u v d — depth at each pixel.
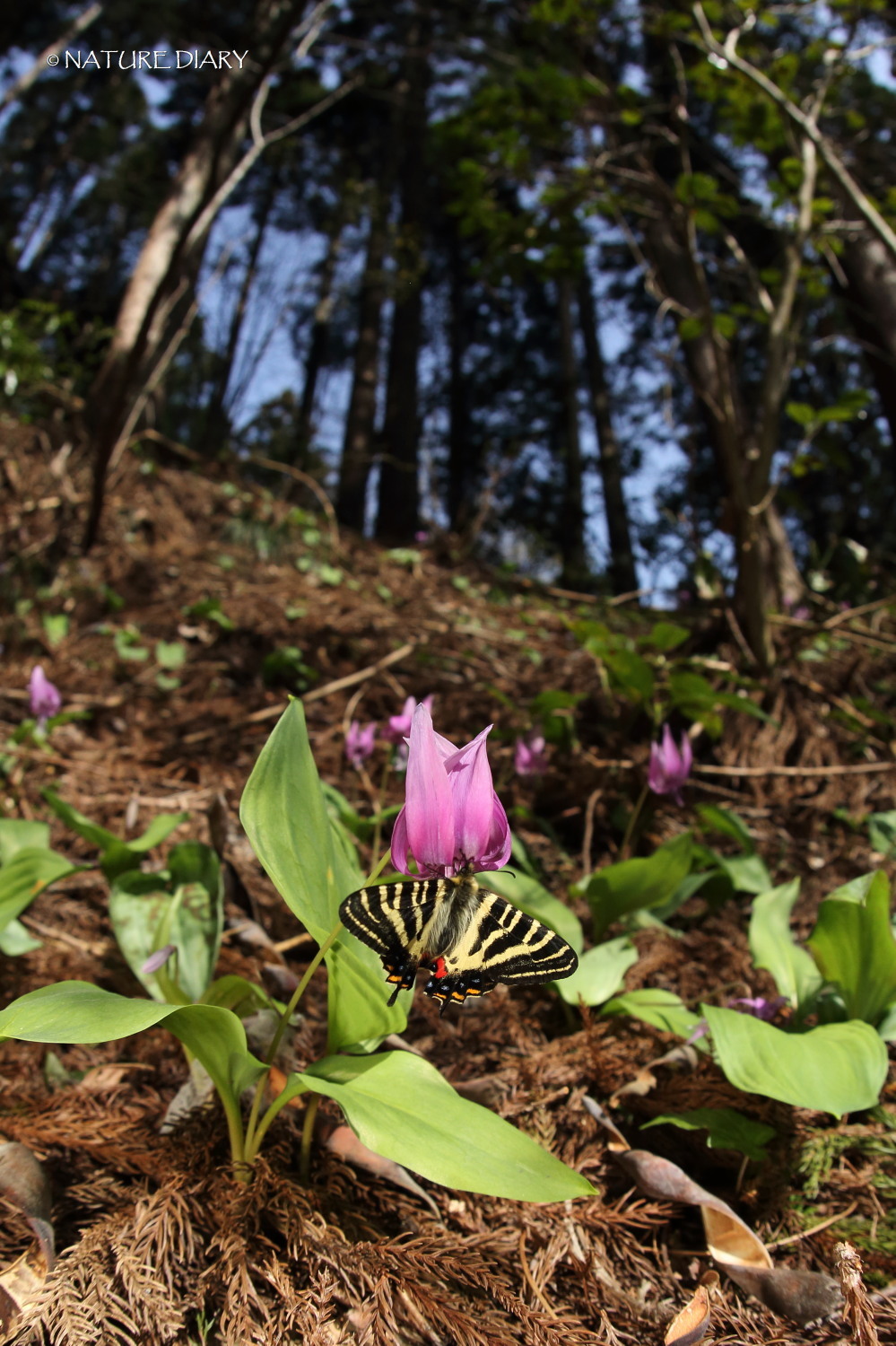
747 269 0.75
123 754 0.65
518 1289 0.22
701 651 0.76
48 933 0.38
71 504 1.02
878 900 0.28
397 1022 0.22
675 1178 0.24
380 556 1.54
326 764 0.65
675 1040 0.32
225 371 2.93
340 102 3.19
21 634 0.83
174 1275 0.21
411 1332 0.20
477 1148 0.19
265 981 0.32
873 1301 0.22
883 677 0.88
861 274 1.02
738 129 0.78
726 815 0.47
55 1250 0.21
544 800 0.61
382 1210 0.24
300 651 0.86
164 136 3.42
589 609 1.40
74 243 4.10
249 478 1.86
